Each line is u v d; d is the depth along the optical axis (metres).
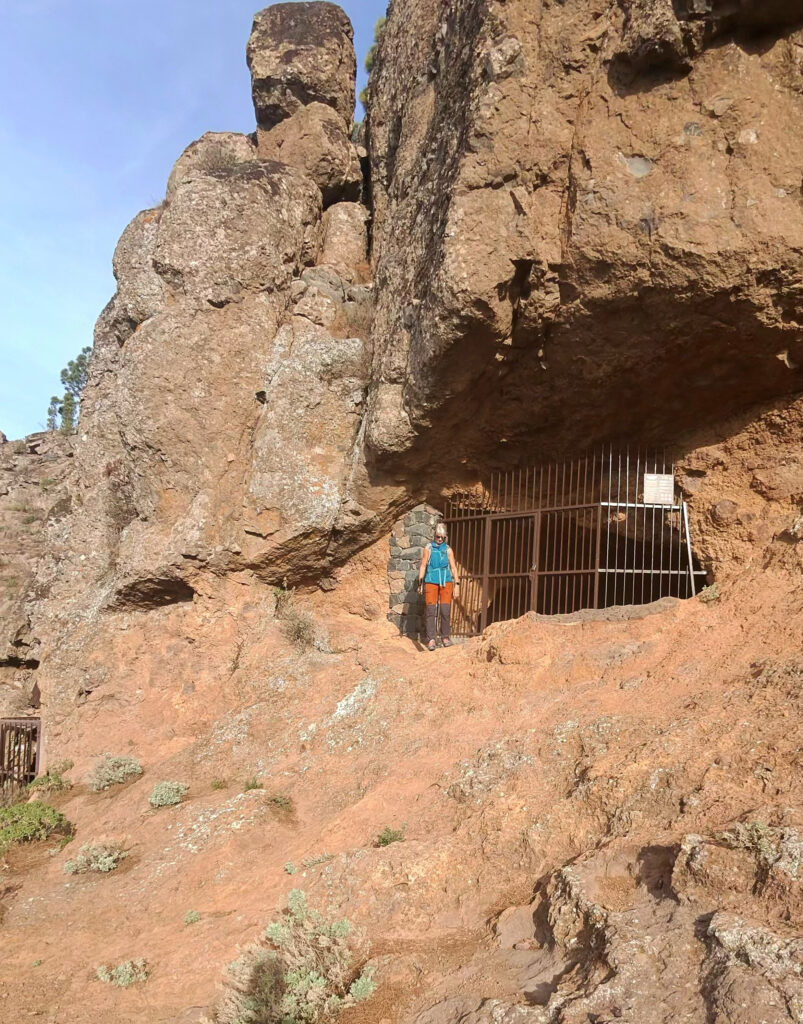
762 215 7.55
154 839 8.52
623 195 7.89
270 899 6.79
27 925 7.51
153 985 6.14
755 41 7.63
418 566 11.35
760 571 8.06
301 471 11.38
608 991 4.29
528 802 6.55
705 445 9.48
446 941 5.62
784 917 4.33
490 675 8.59
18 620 15.25
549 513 10.37
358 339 11.71
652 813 5.76
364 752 8.54
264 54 14.32
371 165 14.11
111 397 13.41
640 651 7.83
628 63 7.86
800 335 8.17
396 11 13.60
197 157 14.52
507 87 8.19
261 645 11.22
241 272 11.80
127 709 11.96
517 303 8.75
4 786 12.24
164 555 11.48
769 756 5.63
